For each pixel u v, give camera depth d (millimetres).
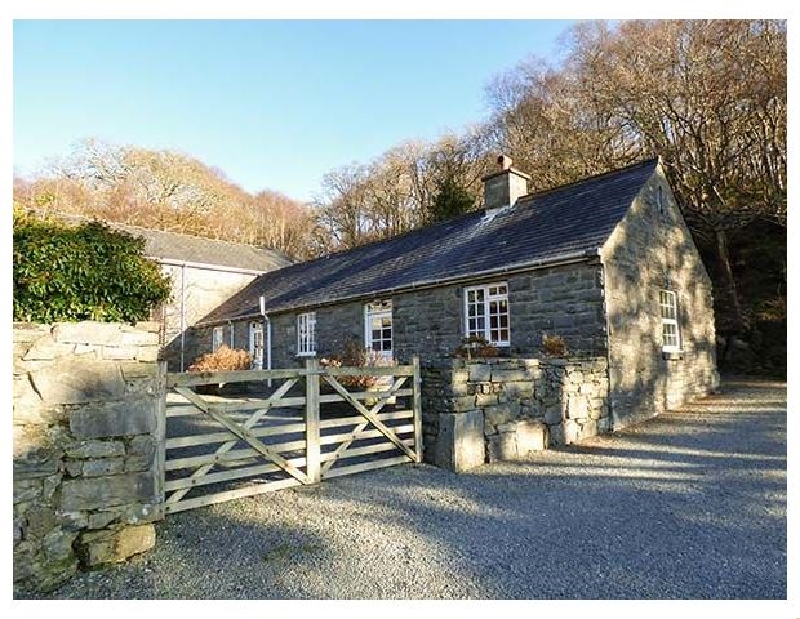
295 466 5039
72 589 2961
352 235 35938
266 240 40844
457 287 10906
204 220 37188
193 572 3178
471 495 4789
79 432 3188
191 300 22859
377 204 34750
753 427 7828
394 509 4387
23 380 3000
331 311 14742
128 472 3383
